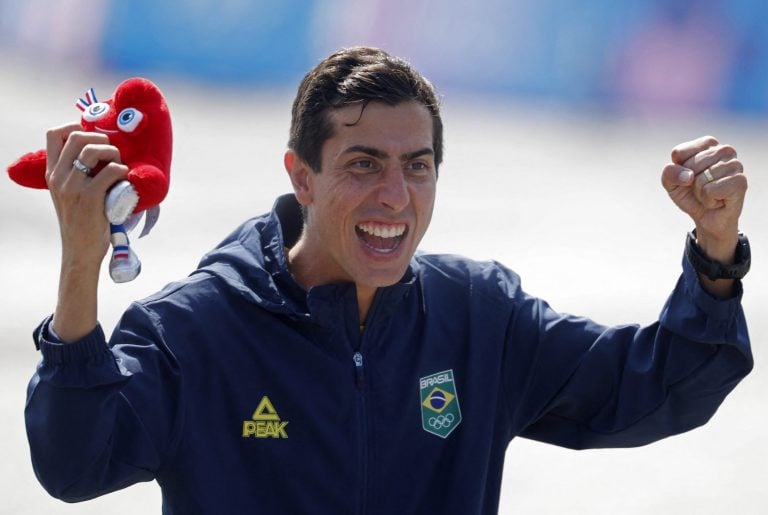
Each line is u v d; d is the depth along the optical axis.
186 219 39.41
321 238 10.61
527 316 11.43
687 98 62.00
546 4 62.91
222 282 10.69
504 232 41.38
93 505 21.48
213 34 61.31
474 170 50.09
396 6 61.59
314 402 10.45
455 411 10.91
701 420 11.23
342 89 10.25
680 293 10.72
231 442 10.33
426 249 38.69
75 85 57.56
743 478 23.80
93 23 61.09
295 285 10.73
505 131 56.91
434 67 61.84
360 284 10.62
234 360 10.43
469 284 11.48
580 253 39.25
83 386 8.98
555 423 11.66
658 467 24.27
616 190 48.56
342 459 10.39
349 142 10.21
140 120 9.43
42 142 48.06
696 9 62.53
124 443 9.64
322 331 10.62
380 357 10.75
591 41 62.69
